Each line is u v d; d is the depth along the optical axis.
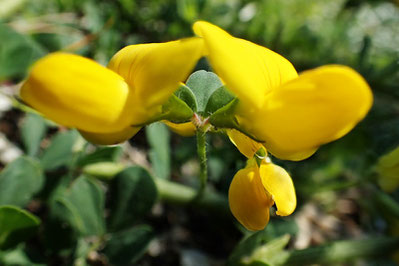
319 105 0.05
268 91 0.05
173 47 0.05
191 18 0.10
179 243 0.08
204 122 0.05
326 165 0.09
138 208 0.07
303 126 0.05
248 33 0.11
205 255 0.08
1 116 0.09
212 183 0.09
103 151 0.07
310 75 0.05
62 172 0.07
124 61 0.05
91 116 0.05
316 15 0.14
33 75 0.05
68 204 0.06
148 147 0.10
